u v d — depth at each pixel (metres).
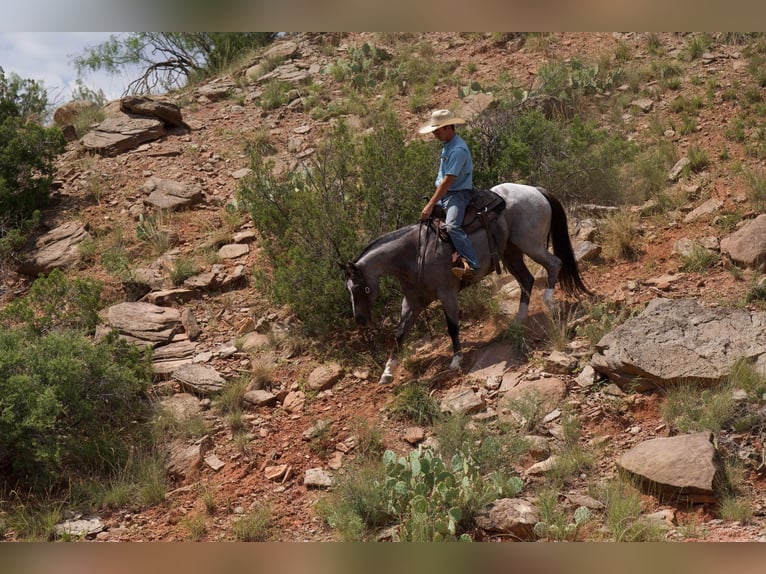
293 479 6.48
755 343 6.46
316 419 7.20
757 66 12.59
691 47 13.48
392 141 9.56
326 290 8.28
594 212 9.71
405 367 7.80
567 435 6.24
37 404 6.53
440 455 6.28
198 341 8.65
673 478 5.39
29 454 6.52
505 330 7.66
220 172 12.46
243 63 17.23
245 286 9.60
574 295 8.01
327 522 5.82
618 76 13.13
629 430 6.24
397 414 7.00
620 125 11.80
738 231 8.18
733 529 5.08
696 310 6.87
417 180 8.93
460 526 5.44
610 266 8.55
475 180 9.70
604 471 5.89
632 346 6.66
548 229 7.80
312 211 8.83
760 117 11.19
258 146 12.95
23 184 11.70
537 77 13.39
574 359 7.07
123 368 7.37
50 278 8.44
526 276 7.91
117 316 8.80
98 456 6.78
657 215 9.34
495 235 7.44
